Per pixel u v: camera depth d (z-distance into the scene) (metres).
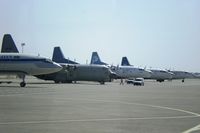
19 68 85.12
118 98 47.84
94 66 117.50
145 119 25.30
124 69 144.12
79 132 18.98
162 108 34.16
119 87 89.62
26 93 54.75
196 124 22.70
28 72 85.62
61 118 25.23
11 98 44.50
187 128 20.84
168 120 24.83
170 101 43.69
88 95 53.09
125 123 22.98
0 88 70.31
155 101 43.44
